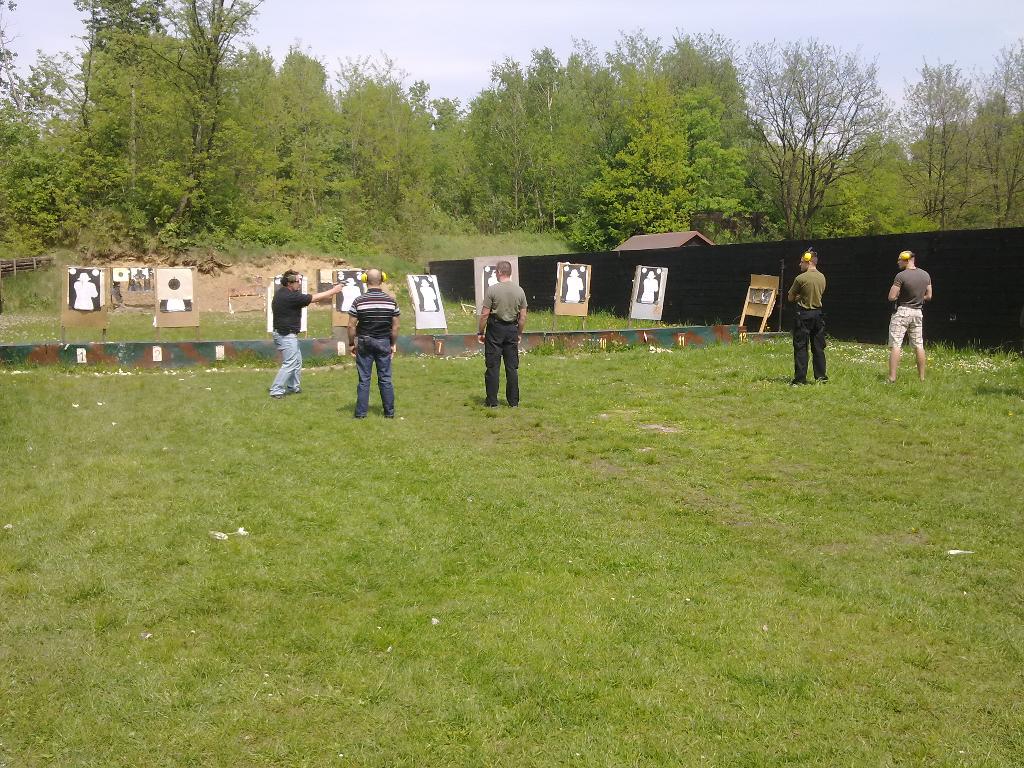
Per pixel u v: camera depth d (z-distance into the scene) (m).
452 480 7.24
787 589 4.95
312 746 3.32
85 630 4.31
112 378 13.12
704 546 5.71
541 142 61.38
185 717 3.51
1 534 5.66
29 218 39.06
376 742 3.35
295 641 4.19
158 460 7.76
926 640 4.28
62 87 40.97
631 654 4.07
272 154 44.91
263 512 6.25
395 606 4.65
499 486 7.09
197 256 37.88
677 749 3.30
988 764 3.20
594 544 5.67
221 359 14.98
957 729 3.46
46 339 19.09
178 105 40.78
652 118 53.94
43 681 3.77
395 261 43.34
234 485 6.98
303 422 9.66
